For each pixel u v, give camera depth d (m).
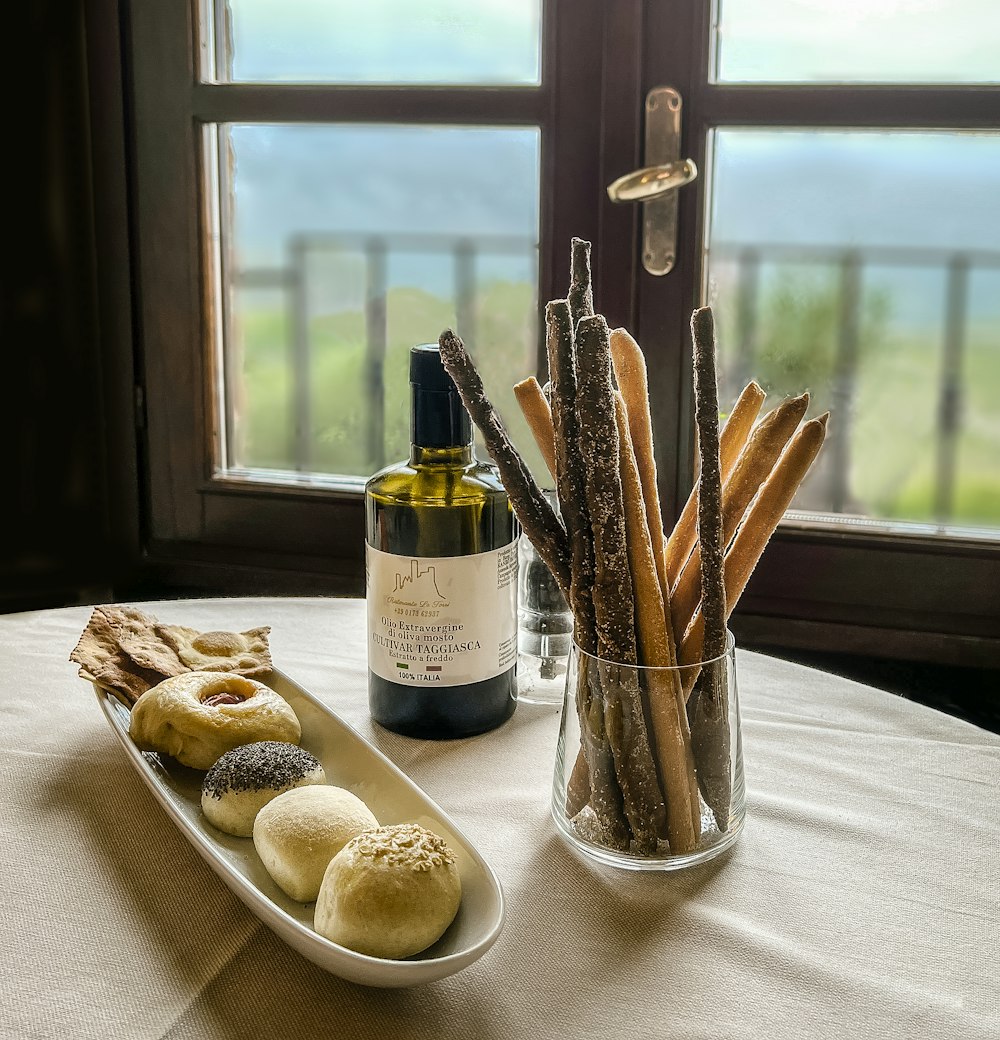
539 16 1.09
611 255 1.10
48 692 0.71
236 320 1.30
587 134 1.09
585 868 0.52
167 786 0.58
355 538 1.25
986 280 1.82
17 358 1.24
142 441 1.28
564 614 0.74
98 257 1.23
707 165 1.07
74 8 1.17
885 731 0.66
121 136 1.20
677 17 1.05
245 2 1.18
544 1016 0.42
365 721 0.68
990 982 0.44
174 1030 0.41
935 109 1.02
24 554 1.29
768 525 0.52
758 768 0.62
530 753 0.64
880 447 1.83
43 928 0.47
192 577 1.30
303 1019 0.42
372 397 2.12
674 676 0.49
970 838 0.55
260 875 0.51
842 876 0.52
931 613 1.12
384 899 0.44
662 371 1.12
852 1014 0.42
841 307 1.69
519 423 1.30
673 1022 0.42
